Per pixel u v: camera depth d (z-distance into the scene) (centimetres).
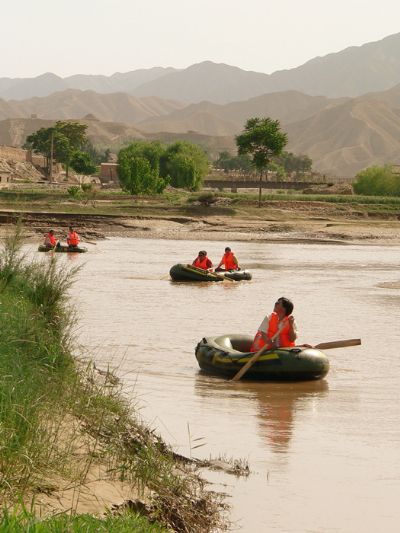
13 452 986
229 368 2133
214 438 1507
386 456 1417
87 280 5053
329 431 1588
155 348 2566
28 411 1088
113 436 1240
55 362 1522
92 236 10381
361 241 11075
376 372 2275
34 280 2077
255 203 15888
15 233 2216
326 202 16700
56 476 1005
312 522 1084
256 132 15362
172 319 3328
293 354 2103
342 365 2386
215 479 1259
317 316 3603
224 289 4762
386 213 15388
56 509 897
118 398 1513
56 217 11938
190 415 1680
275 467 1336
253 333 3002
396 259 7906
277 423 1644
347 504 1160
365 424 1652
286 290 4791
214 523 1062
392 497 1199
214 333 2953
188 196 18438
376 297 4459
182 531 1014
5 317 1578
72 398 1351
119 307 3700
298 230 12256
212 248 9000
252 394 1939
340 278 5719
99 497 979
